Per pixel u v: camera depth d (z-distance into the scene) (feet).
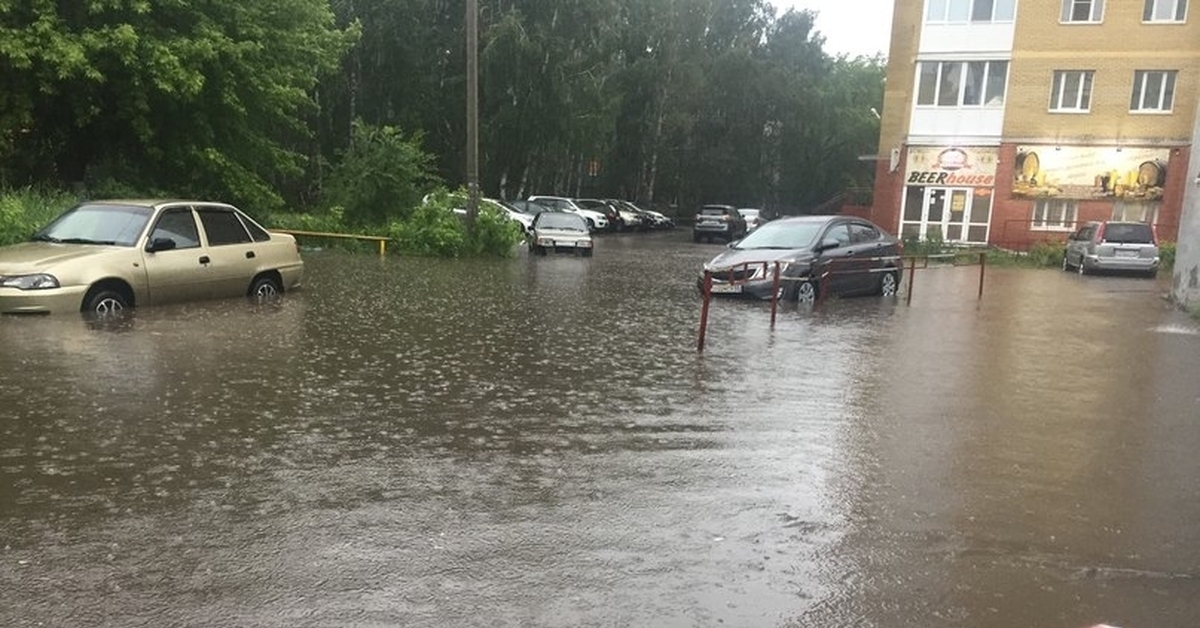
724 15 182.39
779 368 30.12
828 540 14.96
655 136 173.88
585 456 19.24
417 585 12.81
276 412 21.84
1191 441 21.57
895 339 37.52
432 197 80.02
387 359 29.14
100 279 33.76
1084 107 107.04
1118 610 12.63
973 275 78.48
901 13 126.52
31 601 11.96
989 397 26.25
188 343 29.86
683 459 19.24
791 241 53.47
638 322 40.68
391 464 18.21
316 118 124.77
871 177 218.79
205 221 39.14
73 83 59.72
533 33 125.80
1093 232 81.97
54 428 19.81
